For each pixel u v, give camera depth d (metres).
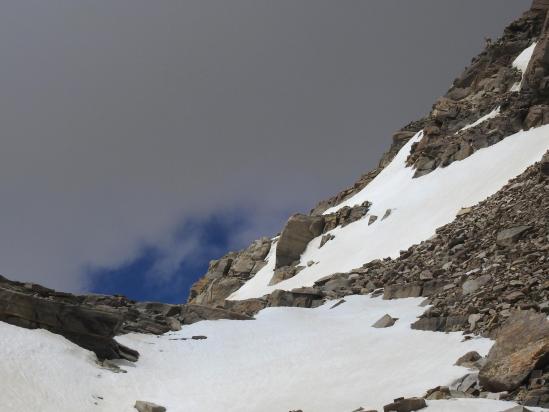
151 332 54.22
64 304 46.19
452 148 95.12
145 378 44.00
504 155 83.25
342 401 37.00
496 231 59.09
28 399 36.97
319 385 40.56
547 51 91.38
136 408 39.22
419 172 98.25
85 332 45.91
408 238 76.94
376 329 50.06
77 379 41.03
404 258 68.12
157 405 38.97
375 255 79.81
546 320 35.22
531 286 43.84
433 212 80.38
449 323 45.12
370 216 97.31
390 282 62.78
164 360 47.88
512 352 34.53
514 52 113.62
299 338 51.12
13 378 38.47
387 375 39.66
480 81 112.44
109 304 59.31
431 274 58.03
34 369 40.28
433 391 33.97
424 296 55.41
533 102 90.69
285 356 47.34
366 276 68.06
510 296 43.22
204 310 59.25
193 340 52.31
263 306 66.50
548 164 65.25
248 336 52.62
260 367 45.62
